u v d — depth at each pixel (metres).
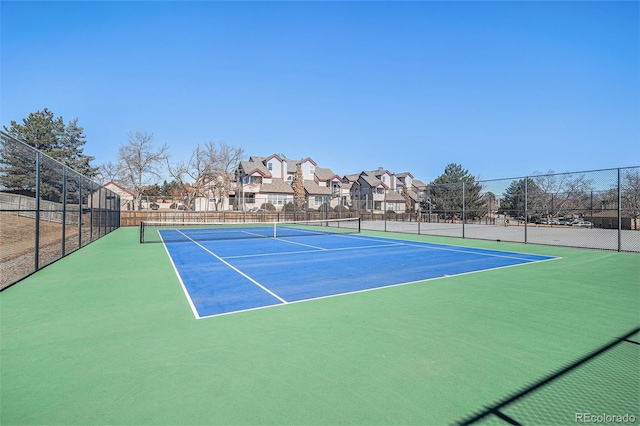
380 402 2.78
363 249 13.49
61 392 2.95
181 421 2.55
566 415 2.63
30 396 2.88
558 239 17.62
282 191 49.47
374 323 4.69
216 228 27.39
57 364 3.47
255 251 12.84
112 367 3.40
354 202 47.34
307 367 3.39
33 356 3.65
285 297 6.12
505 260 10.51
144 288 6.80
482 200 32.09
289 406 2.73
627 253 12.05
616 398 2.85
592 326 4.55
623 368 3.36
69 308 5.39
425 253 12.24
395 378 3.17
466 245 14.88
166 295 6.24
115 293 6.38
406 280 7.57
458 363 3.46
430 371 3.30
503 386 3.03
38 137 39.31
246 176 49.81
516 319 4.84
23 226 11.47
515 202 28.22
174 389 3.00
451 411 2.66
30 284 7.11
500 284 7.14
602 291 6.50
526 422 2.54
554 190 21.47
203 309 5.37
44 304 5.62
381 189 56.34
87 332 4.36
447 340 4.07
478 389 2.98
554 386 3.03
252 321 4.78
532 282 7.33
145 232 22.75
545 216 28.48
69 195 14.09
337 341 4.04
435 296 6.16
